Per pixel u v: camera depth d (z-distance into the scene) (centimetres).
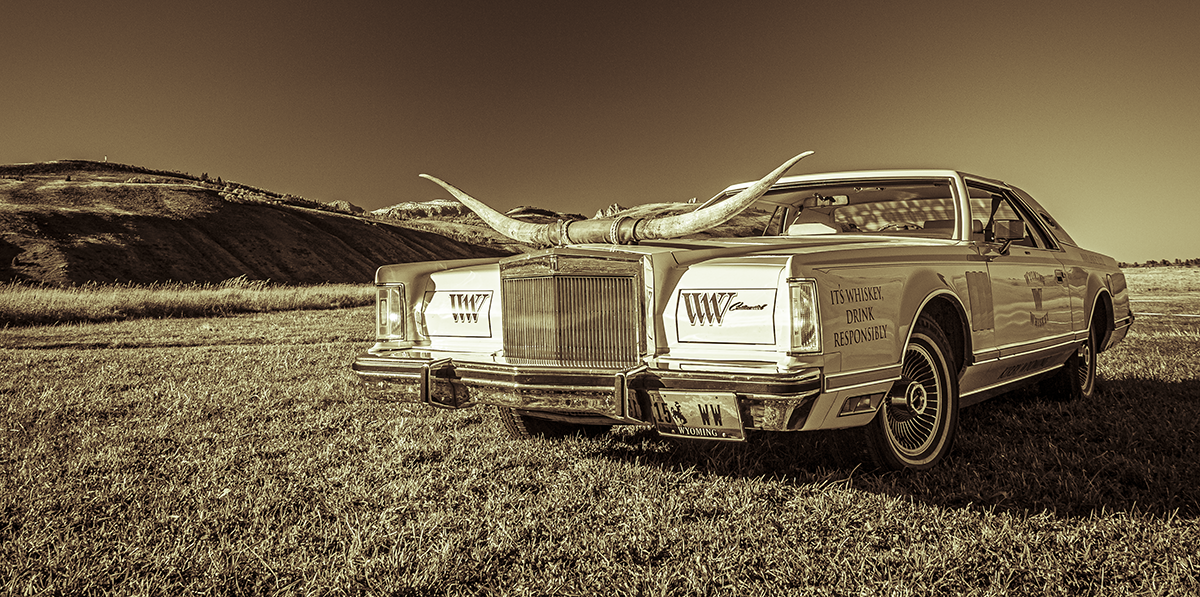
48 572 295
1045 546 291
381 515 343
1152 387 628
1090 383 611
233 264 11319
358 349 1095
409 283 448
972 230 480
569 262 363
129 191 12438
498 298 412
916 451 398
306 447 481
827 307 328
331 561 297
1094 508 326
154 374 827
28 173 19462
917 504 345
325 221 14025
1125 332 717
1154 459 399
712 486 376
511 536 316
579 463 429
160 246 10931
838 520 325
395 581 276
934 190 498
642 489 376
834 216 553
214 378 791
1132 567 269
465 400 401
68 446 495
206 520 348
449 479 405
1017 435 473
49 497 383
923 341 400
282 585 279
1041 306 523
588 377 354
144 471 432
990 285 461
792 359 319
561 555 299
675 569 280
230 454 461
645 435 500
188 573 292
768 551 294
